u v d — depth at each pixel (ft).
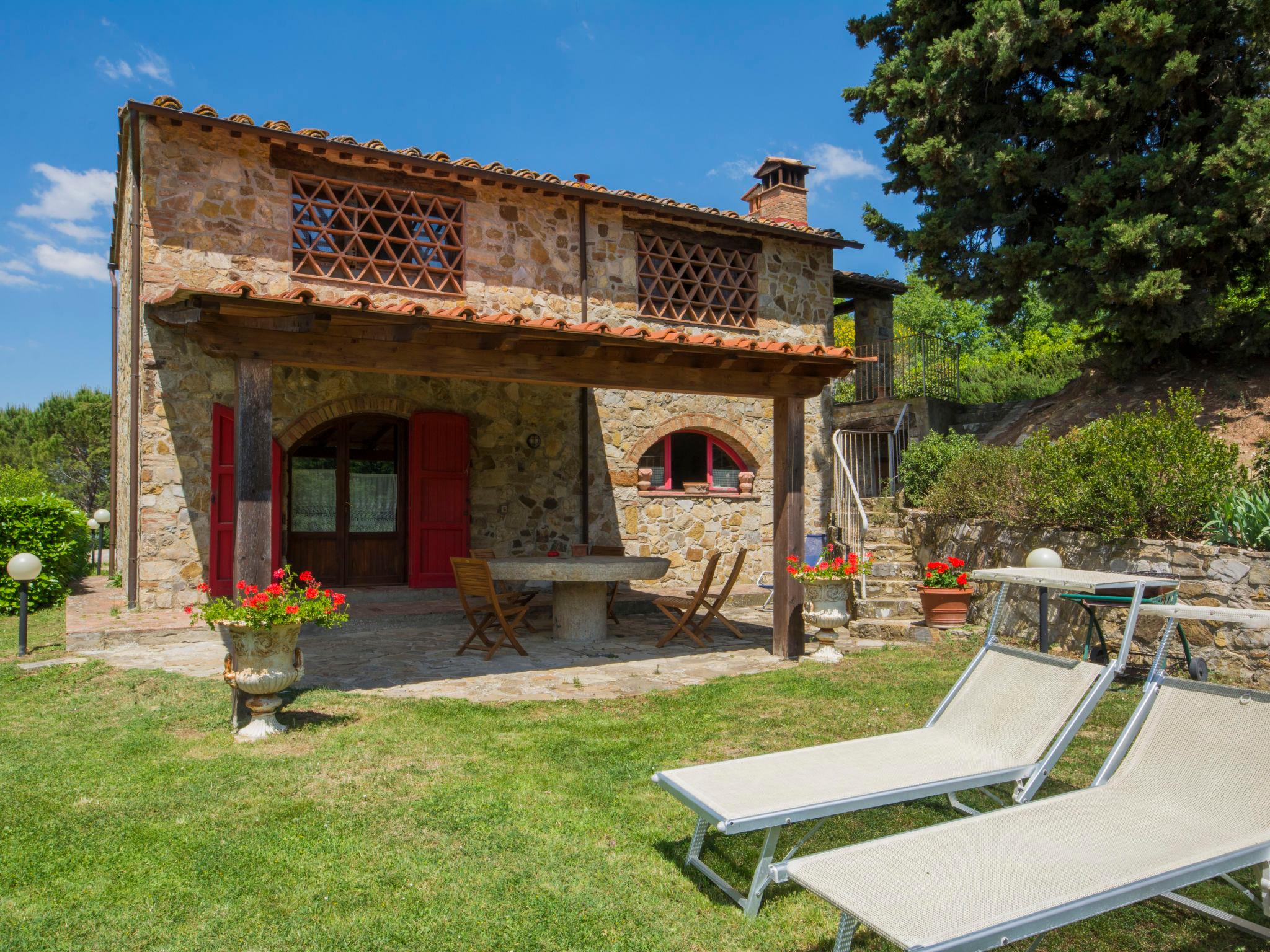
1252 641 19.60
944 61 32.94
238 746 15.21
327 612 16.01
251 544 16.53
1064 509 24.63
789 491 24.40
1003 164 32.09
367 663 23.22
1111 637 22.77
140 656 23.88
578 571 24.35
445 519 33.94
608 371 21.45
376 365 18.39
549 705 18.24
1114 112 31.63
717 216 38.17
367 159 31.07
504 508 35.29
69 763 14.16
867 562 23.98
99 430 110.93
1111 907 7.22
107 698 18.86
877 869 7.75
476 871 10.12
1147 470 22.97
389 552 36.58
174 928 8.77
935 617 27.32
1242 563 20.01
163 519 28.53
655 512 38.45
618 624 31.07
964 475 31.12
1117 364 34.99
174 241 28.35
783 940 8.68
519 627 29.71
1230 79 30.35
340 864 10.28
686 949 8.49
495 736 15.80
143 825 11.43
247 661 15.62
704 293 40.09
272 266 29.91
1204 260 30.76
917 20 36.88
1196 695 10.46
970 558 28.84
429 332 18.61
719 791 9.98
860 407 44.57
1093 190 30.86
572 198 35.76
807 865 7.85
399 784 13.10
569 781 13.32
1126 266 31.24
